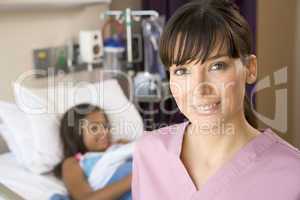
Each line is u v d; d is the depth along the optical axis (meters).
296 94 3.07
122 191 1.67
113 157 1.77
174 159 0.79
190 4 0.72
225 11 0.69
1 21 1.94
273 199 0.66
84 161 1.80
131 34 2.47
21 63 2.05
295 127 3.09
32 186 1.67
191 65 0.68
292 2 2.95
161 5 2.56
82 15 2.34
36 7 2.00
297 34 3.01
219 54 0.67
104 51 2.40
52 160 1.80
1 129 1.88
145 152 0.86
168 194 0.80
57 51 2.20
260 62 2.89
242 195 0.69
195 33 0.67
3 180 1.66
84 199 1.64
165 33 0.71
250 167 0.70
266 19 2.83
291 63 3.05
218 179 0.71
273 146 0.72
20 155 1.79
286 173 0.67
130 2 2.65
